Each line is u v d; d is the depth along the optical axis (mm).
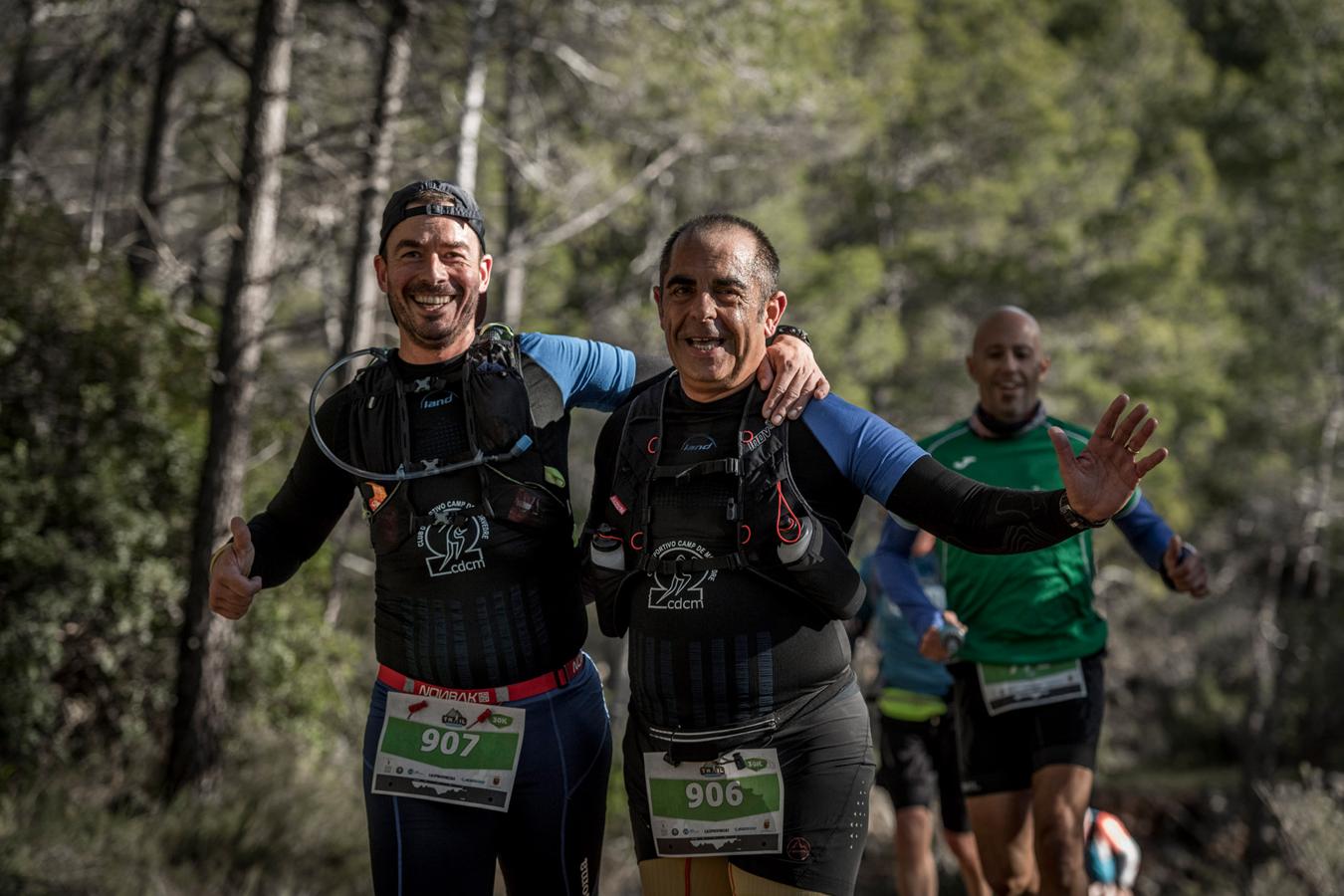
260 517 7469
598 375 7516
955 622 10727
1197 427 59781
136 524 24438
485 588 6938
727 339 6516
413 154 33938
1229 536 70062
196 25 28969
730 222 6660
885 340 48625
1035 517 5961
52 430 25531
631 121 40562
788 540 6371
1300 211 67750
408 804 7047
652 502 6621
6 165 32000
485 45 34625
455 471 6984
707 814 6629
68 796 20609
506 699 7055
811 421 6566
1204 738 71438
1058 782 10508
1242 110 74062
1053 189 61312
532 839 7172
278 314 43781
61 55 33406
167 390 27141
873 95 52406
